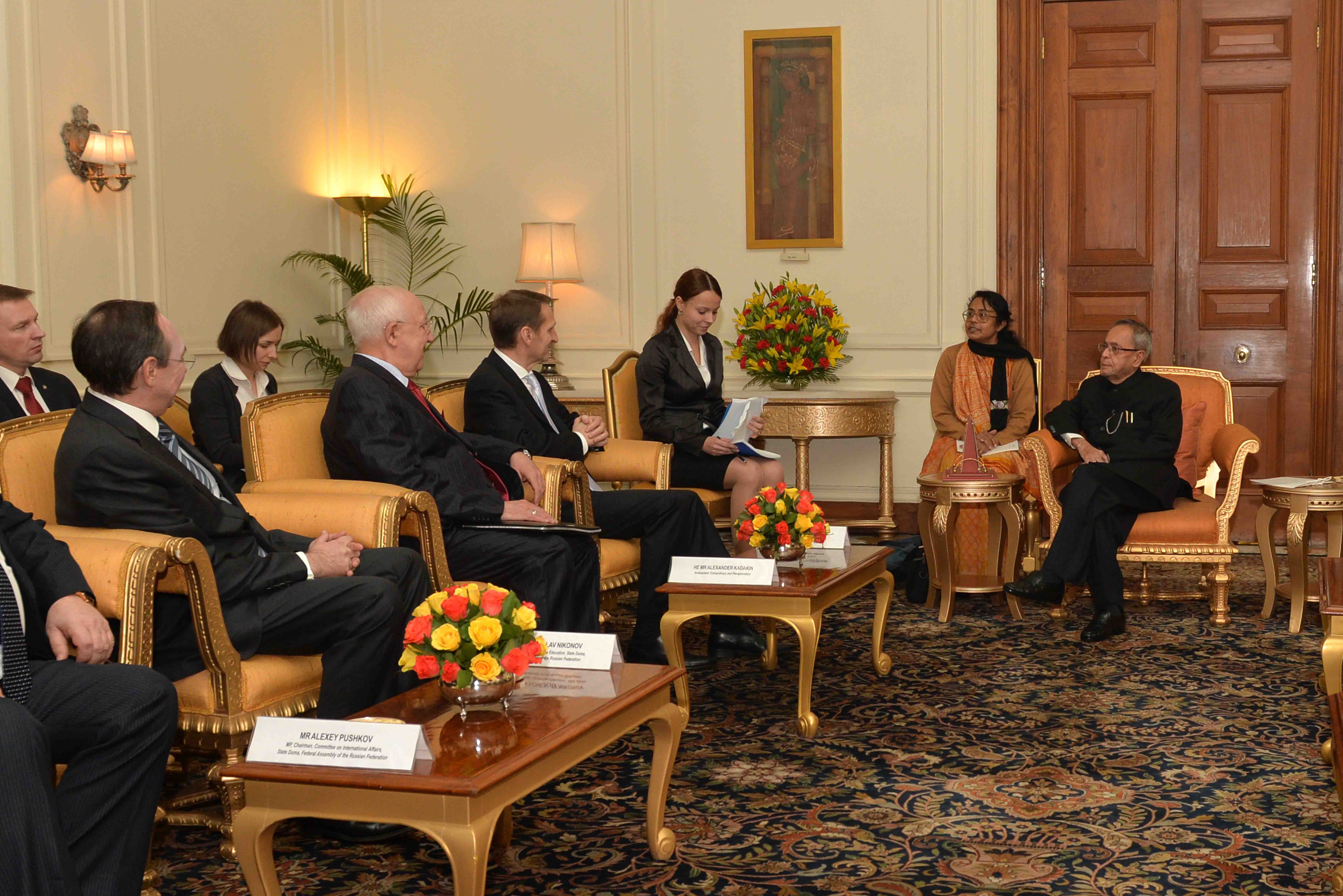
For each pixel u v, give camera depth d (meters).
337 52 6.95
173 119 5.61
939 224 6.40
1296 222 6.07
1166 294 6.23
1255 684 3.67
